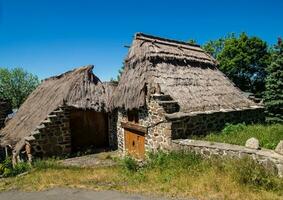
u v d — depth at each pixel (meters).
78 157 16.31
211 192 7.87
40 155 15.48
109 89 18.56
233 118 14.29
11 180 11.27
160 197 7.91
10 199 8.70
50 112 16.11
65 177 10.96
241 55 29.55
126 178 10.19
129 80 15.09
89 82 18.02
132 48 16.03
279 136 10.74
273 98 17.59
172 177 9.34
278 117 17.41
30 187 9.82
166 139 12.04
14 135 17.78
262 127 12.84
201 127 12.77
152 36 16.53
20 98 43.41
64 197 8.49
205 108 13.18
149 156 12.48
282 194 7.41
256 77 31.50
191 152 10.67
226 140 11.12
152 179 9.55
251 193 7.52
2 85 42.72
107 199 8.06
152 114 12.97
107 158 15.71
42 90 21.77
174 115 11.94
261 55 30.59
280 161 8.08
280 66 17.75
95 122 18.44
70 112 17.25
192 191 8.08
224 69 30.38
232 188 7.87
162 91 12.90
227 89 15.90
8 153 18.67
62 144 16.33
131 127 14.91
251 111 15.45
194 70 15.66
